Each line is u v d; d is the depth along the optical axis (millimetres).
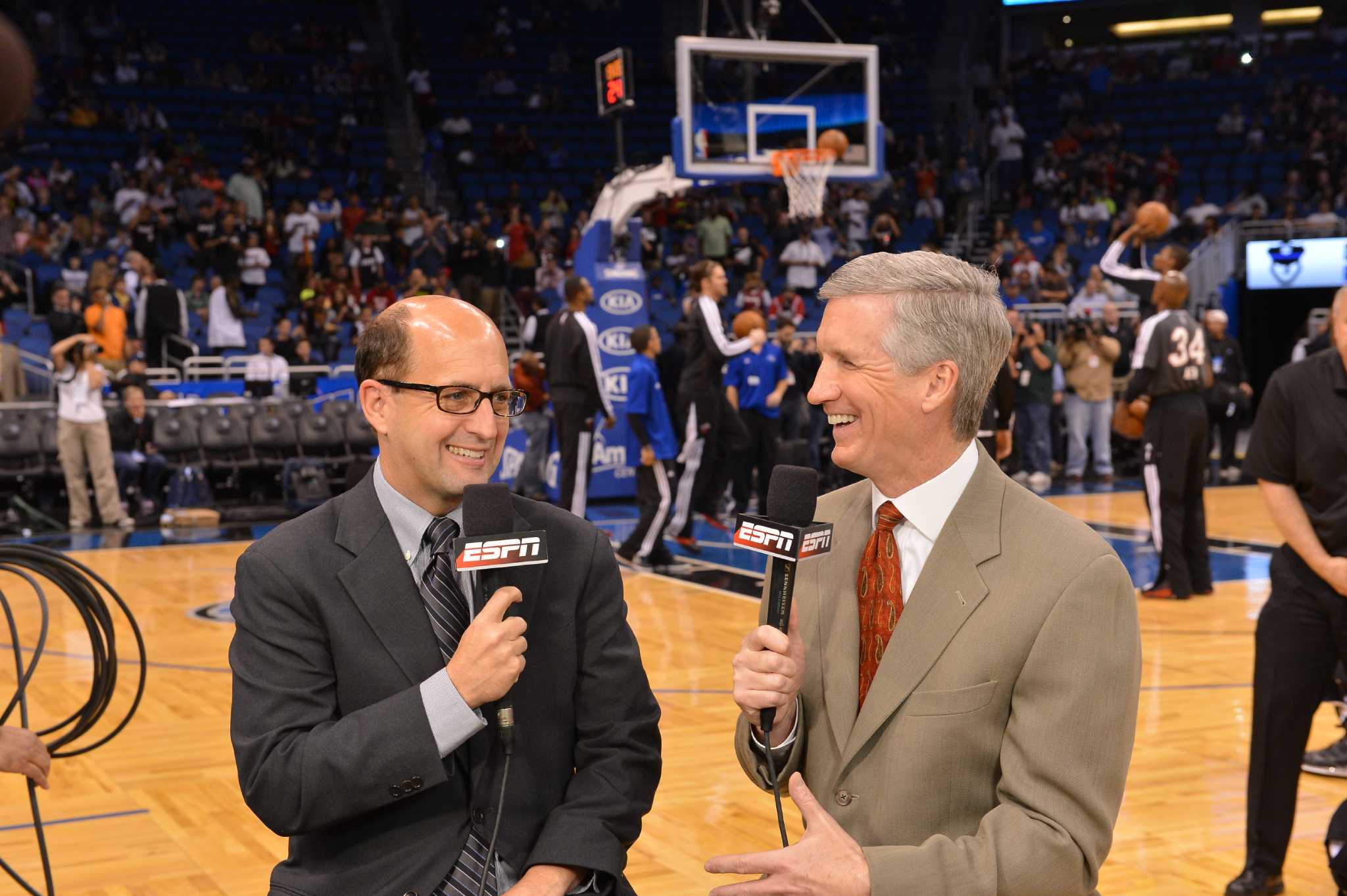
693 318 9008
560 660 1965
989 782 1725
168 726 5004
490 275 16203
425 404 1881
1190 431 6945
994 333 1749
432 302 1943
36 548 2428
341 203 18156
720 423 9359
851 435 1771
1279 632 3207
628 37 22734
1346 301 3014
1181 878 3463
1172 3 24656
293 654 1881
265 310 15273
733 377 10477
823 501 2006
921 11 23609
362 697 1876
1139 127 21938
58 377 10844
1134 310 15273
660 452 8367
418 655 1884
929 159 21484
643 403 8266
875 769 1756
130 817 3990
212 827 3906
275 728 1837
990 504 1777
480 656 1770
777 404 10547
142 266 13445
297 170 18156
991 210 20812
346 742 1766
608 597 2033
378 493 1968
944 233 19609
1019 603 1702
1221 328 13297
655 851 3660
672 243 18062
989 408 7590
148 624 6988
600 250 11523
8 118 884
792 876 1607
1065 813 1638
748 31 11656
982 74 22750
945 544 1758
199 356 13906
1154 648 6066
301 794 1775
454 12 22234
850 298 1751
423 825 1854
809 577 1896
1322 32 22875
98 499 10977
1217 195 20422
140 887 3457
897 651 1747
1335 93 21734
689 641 6332
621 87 11141
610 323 11562
